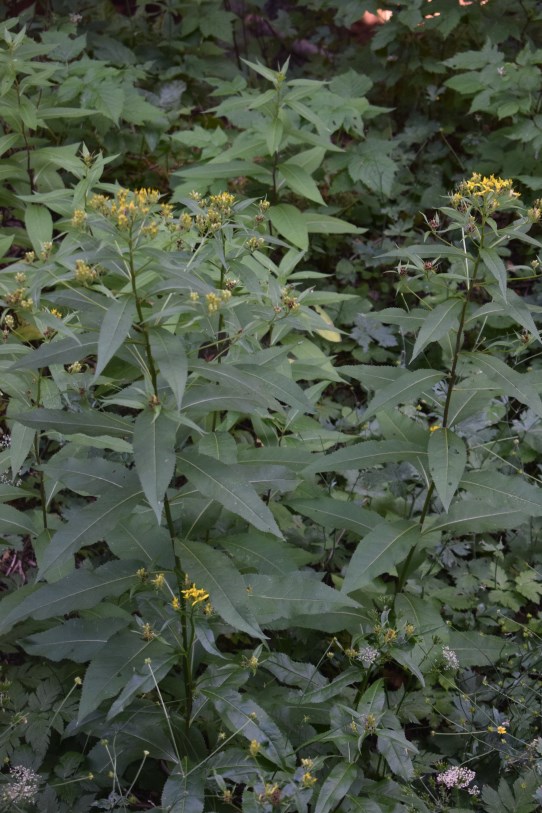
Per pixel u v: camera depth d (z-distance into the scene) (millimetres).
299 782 2332
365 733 2379
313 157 4871
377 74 6758
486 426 4152
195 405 2344
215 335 2863
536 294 5281
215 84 6121
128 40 6965
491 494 2777
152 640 2463
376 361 4910
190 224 2715
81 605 2438
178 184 5562
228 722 2408
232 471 2299
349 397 4844
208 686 2547
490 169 5859
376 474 3797
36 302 2312
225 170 4609
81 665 2938
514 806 2787
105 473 2439
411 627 2621
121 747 2682
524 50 5551
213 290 2137
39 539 2900
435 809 2791
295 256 3770
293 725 2789
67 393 2855
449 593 3547
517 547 3904
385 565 2725
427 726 3166
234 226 2873
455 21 6234
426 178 6047
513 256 5672
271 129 4430
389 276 5469
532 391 2586
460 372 4559
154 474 2084
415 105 6734
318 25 7992
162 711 2709
